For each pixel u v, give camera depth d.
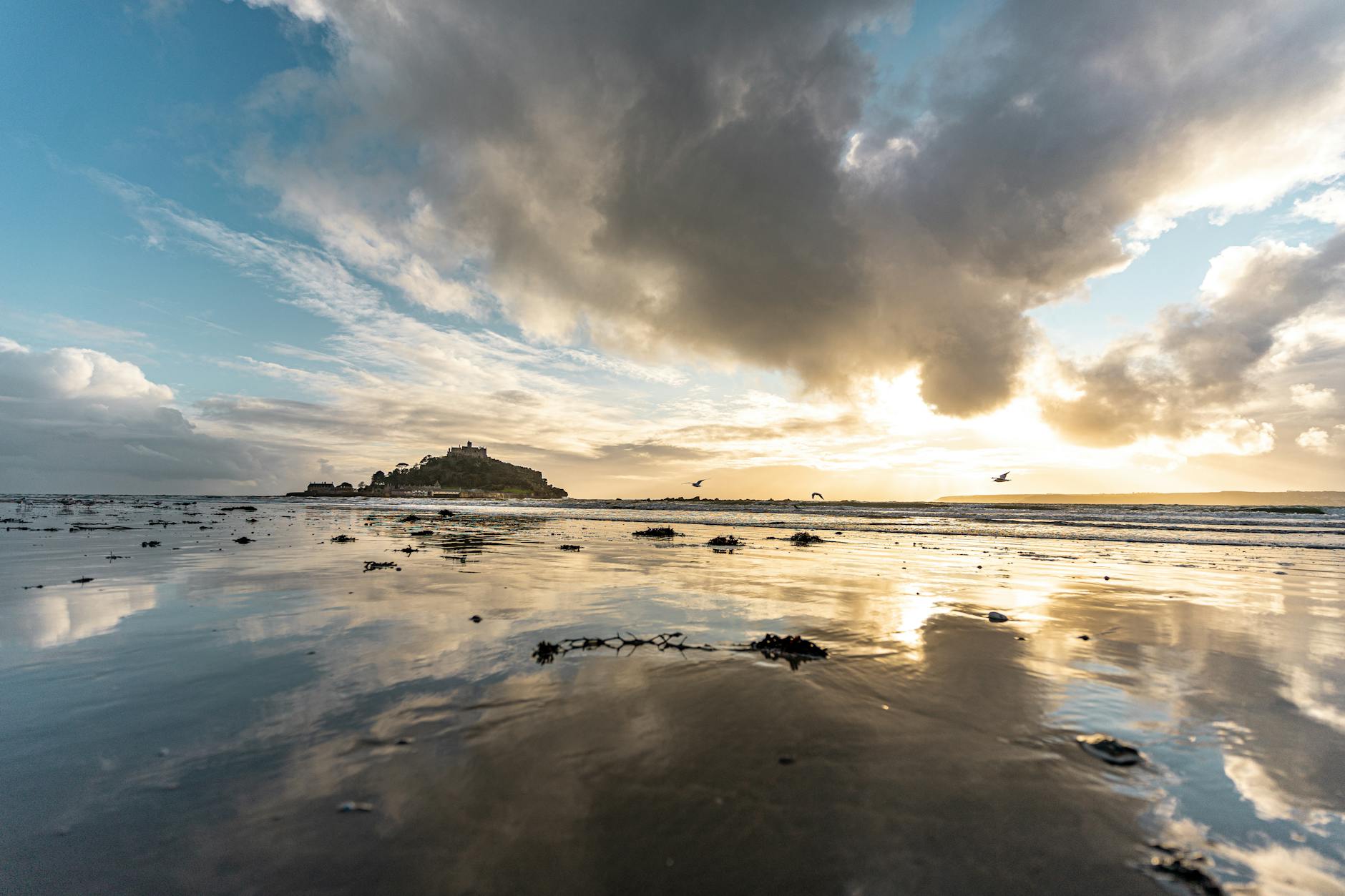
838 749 3.98
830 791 3.42
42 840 2.86
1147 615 8.38
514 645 6.46
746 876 2.68
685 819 3.11
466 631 7.09
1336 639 7.04
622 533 24.77
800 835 3.00
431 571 12.31
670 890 2.57
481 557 15.05
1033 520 40.88
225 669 5.56
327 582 10.63
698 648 6.42
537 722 4.38
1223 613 8.55
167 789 3.36
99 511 42.69
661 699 4.88
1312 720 4.55
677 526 31.28
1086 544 21.55
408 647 6.35
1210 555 17.61
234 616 7.85
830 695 5.00
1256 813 3.26
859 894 2.57
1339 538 24.72
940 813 3.22
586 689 5.07
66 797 3.27
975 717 4.57
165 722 4.34
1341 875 2.71
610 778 3.54
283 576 11.41
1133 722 4.51
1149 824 3.14
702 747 3.97
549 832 2.99
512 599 9.16
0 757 3.76
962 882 2.67
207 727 4.25
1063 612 8.55
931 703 4.86
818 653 6.18
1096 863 2.81
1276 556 17.17
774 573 12.57
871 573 12.61
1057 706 4.83
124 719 4.37
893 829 3.05
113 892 2.51
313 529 25.59
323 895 2.51
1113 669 5.82
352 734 4.12
